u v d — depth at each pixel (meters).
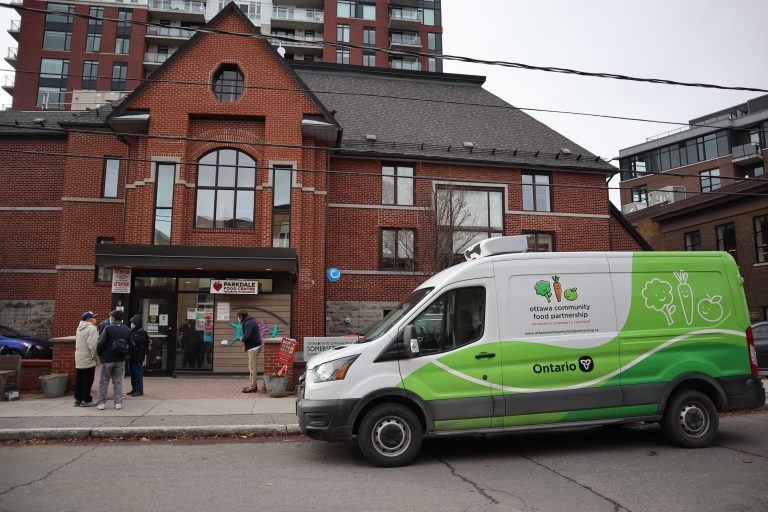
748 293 27.12
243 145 16.94
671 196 42.59
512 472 6.22
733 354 7.47
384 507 4.97
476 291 6.99
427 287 7.28
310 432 6.50
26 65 53.53
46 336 18.80
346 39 60.47
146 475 6.15
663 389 7.15
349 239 19.27
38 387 12.05
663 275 7.49
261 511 4.86
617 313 7.21
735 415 10.08
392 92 24.36
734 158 45.78
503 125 23.52
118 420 8.96
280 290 15.80
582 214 21.33
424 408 6.53
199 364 15.34
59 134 19.59
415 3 62.62
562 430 8.71
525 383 6.80
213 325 15.51
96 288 17.66
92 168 18.45
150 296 15.46
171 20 58.84
